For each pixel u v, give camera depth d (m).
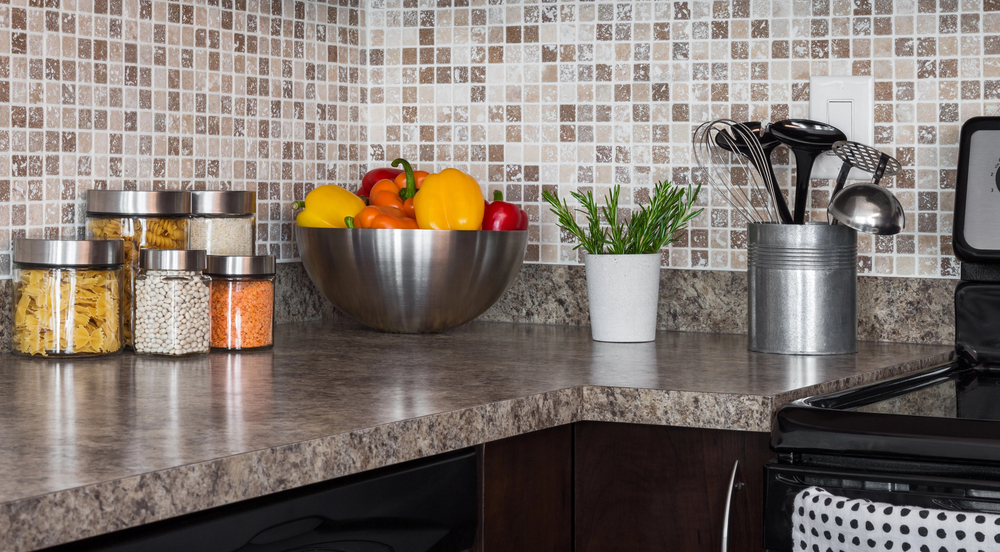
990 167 1.41
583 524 1.20
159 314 1.33
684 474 1.14
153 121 1.54
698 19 1.71
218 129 1.65
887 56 1.60
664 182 1.63
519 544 1.11
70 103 1.42
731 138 1.58
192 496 0.73
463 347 1.48
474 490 1.03
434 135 1.91
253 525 0.81
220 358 1.33
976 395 1.14
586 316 1.80
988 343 1.41
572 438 1.20
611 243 1.59
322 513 0.86
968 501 0.90
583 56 1.79
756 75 1.68
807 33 1.65
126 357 1.33
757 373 1.24
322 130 1.85
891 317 1.61
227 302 1.40
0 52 1.33
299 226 1.63
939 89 1.58
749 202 1.68
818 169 1.63
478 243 1.55
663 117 1.74
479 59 1.86
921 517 0.86
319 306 1.86
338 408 0.96
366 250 1.54
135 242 1.40
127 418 0.90
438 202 1.58
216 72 1.64
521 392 1.08
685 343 1.56
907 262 1.60
